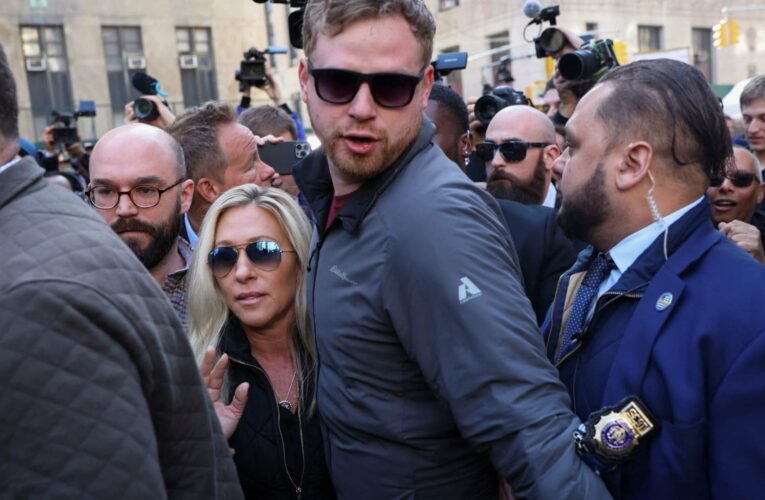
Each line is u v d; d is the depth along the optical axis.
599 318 1.32
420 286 1.25
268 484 1.66
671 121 1.21
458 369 1.23
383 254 1.30
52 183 1.00
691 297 1.19
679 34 19.33
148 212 1.91
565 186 1.33
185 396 1.00
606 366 1.29
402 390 1.36
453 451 1.39
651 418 1.15
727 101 8.34
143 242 1.91
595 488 1.17
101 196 1.90
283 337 1.78
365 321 1.34
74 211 0.96
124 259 0.94
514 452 1.19
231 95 20.83
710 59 20.11
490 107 3.57
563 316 1.49
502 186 2.95
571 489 1.15
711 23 19.89
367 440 1.41
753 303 1.12
